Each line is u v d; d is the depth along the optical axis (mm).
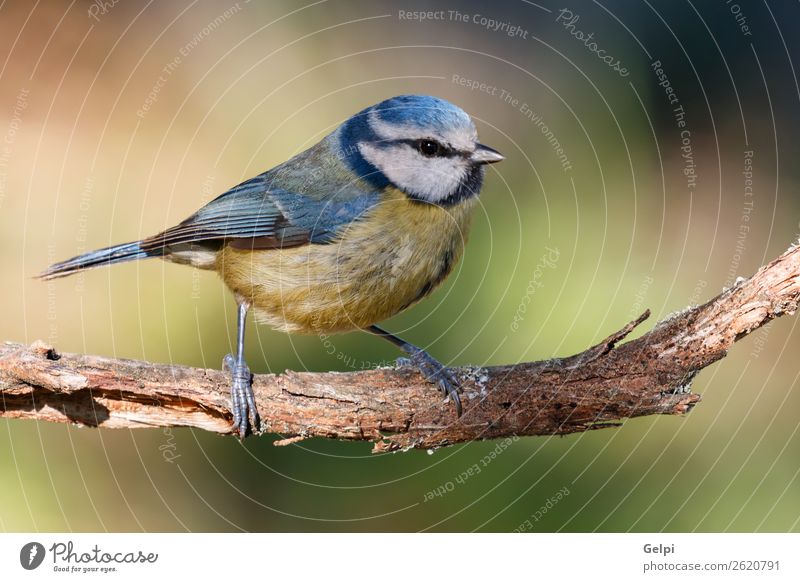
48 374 6164
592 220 12781
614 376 6441
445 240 7762
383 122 7684
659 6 15039
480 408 6641
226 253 7977
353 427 6715
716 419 10602
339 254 7598
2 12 16875
